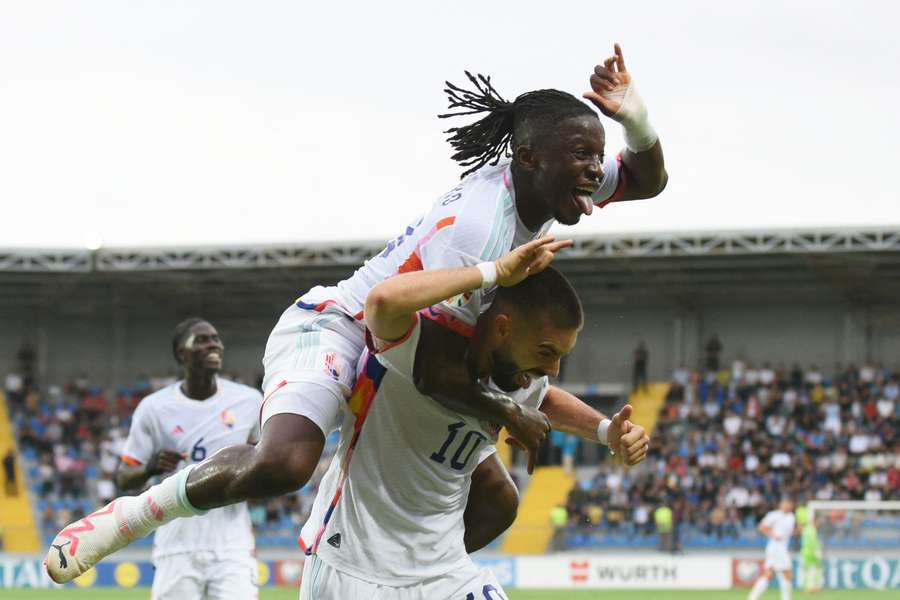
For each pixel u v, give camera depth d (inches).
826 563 1349.7
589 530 1577.3
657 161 283.3
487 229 239.0
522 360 247.9
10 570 1402.6
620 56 270.1
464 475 265.9
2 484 1802.4
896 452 1692.9
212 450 484.1
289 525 1621.6
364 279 259.8
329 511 264.1
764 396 1831.9
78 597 1238.3
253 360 2133.4
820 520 1364.4
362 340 259.0
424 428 253.6
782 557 1115.3
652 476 1660.9
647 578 1380.4
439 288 222.5
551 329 242.4
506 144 264.2
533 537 1541.6
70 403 1987.0
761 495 1643.7
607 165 284.4
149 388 2050.9
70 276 1927.9
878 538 1348.4
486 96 256.5
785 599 1114.7
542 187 245.3
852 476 1649.9
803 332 1968.5
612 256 1753.2
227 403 488.4
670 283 1931.6
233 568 464.1
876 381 1828.2
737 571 1370.6
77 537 256.7
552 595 1285.7
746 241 1697.8
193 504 247.4
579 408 288.4
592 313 2030.0
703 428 1790.1
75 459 1862.7
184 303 2096.5
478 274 224.2
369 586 260.8
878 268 1798.7
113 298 2062.0
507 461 1814.7
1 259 1808.6
